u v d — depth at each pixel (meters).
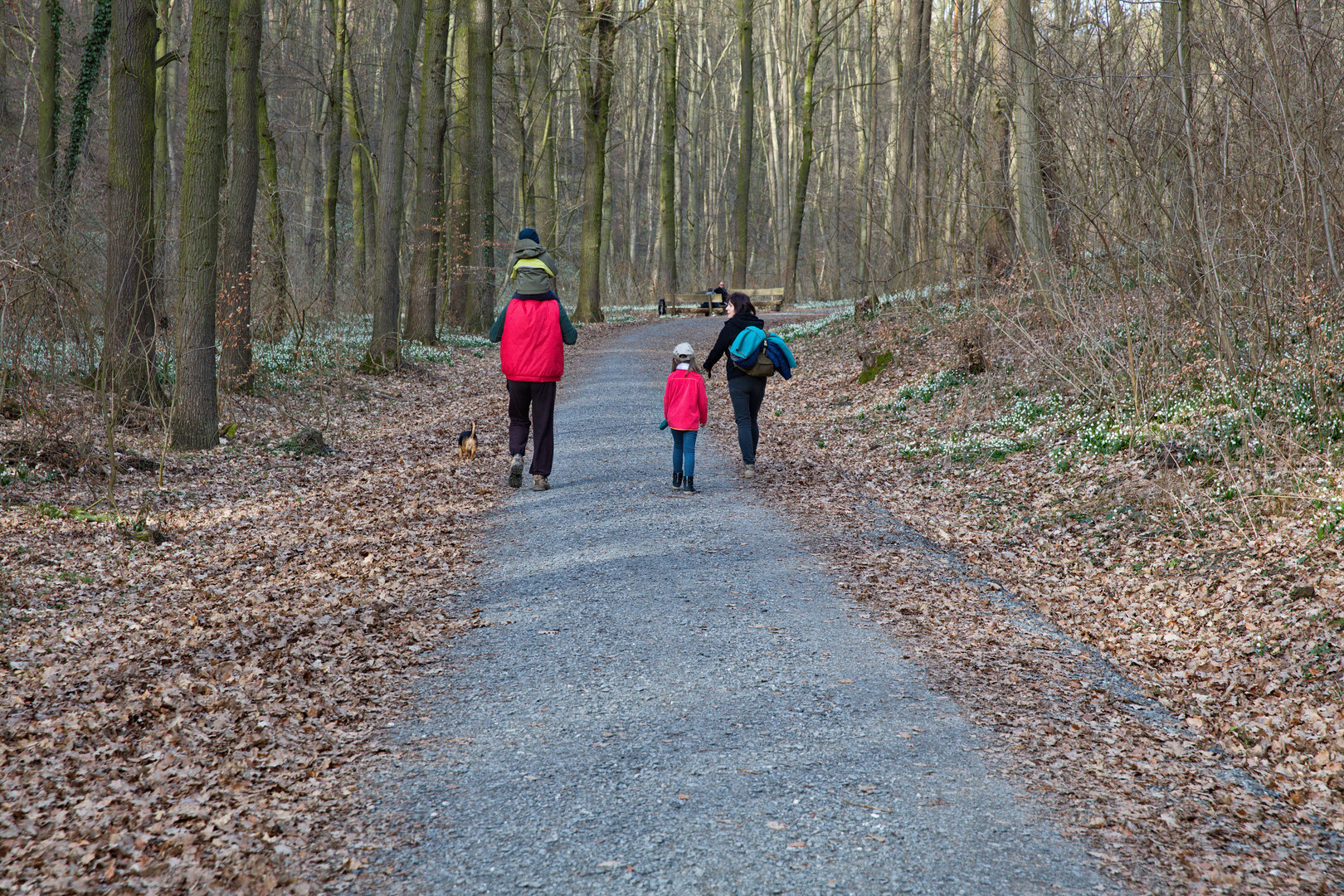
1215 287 8.66
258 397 14.59
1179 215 9.21
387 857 3.15
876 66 33.53
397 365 18.53
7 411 10.25
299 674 4.80
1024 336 12.80
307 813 3.45
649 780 3.67
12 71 27.73
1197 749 4.09
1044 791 3.62
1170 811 3.49
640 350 24.08
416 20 18.59
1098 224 9.95
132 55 11.43
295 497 9.32
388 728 4.25
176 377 11.11
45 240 9.66
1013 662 5.07
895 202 20.03
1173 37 10.17
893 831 3.27
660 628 5.47
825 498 8.91
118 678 4.77
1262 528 6.54
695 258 53.28
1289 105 8.09
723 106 61.41
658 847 3.17
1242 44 8.37
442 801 3.54
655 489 9.18
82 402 10.09
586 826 3.32
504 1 26.48
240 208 13.95
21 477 8.80
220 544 7.62
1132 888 2.95
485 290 26.84
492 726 4.24
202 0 10.77
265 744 4.03
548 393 9.12
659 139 56.44
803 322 28.33
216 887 2.92
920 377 14.56
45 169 16.92
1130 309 11.04
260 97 21.53
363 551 7.32
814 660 5.00
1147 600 6.13
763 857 3.10
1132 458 8.59
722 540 7.38
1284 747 4.09
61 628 5.56
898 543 7.37
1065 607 6.12
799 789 3.59
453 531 7.89
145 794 3.55
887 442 11.84
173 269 15.41
